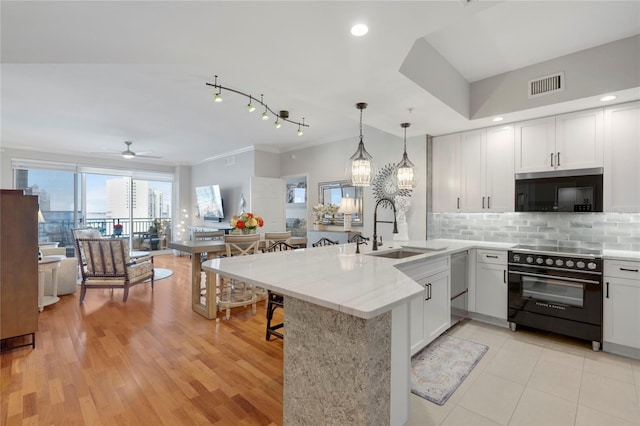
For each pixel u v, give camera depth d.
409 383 1.86
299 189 7.00
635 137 2.91
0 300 2.74
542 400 2.14
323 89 2.71
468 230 4.30
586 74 2.86
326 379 1.56
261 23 1.75
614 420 1.93
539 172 3.45
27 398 2.11
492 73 3.37
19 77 3.33
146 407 2.03
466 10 1.66
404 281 1.71
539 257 3.16
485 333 3.28
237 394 2.19
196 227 8.47
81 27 1.77
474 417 1.97
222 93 3.80
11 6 1.54
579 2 2.22
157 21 1.71
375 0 1.56
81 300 4.29
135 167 8.33
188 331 3.30
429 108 3.18
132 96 3.89
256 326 3.45
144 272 4.82
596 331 2.84
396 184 4.75
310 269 2.05
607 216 3.32
